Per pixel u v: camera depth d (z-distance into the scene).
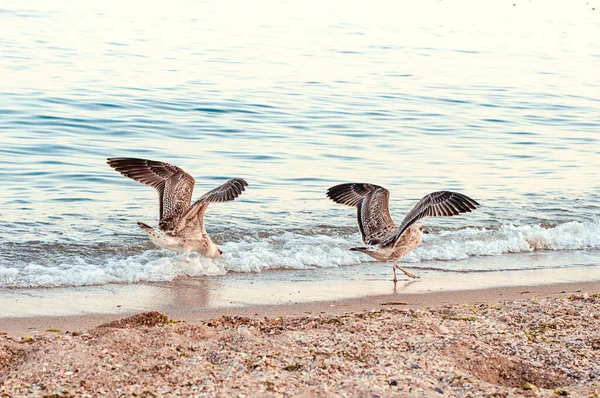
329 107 27.20
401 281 12.55
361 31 46.12
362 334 8.88
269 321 9.69
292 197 17.31
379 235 10.59
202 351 8.09
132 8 47.75
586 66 39.75
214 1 53.72
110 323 9.26
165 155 20.61
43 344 8.16
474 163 21.41
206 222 15.19
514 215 16.81
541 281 12.77
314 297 11.48
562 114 28.67
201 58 34.47
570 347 8.67
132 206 16.08
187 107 25.80
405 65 36.59
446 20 54.88
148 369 7.53
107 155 20.22
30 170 18.41
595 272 13.49
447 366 7.91
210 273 12.57
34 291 11.30
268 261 13.26
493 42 46.25
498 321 9.74
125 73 30.25
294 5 55.31
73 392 7.01
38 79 28.00
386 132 24.53
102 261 12.87
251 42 39.47
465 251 14.51
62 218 14.99
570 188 19.22
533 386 7.45
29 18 41.38
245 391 7.06
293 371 7.61
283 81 30.88
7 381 7.22
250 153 21.19
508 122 26.98
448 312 10.23
